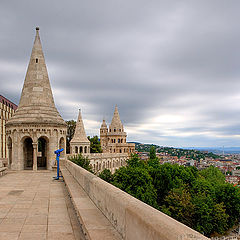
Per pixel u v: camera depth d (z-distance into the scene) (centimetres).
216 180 8350
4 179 1875
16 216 884
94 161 6512
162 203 5922
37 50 2873
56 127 2661
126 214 468
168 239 293
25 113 2630
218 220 4862
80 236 689
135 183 4997
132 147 10925
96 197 782
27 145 2923
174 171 6150
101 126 12019
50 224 794
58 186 1544
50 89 2914
